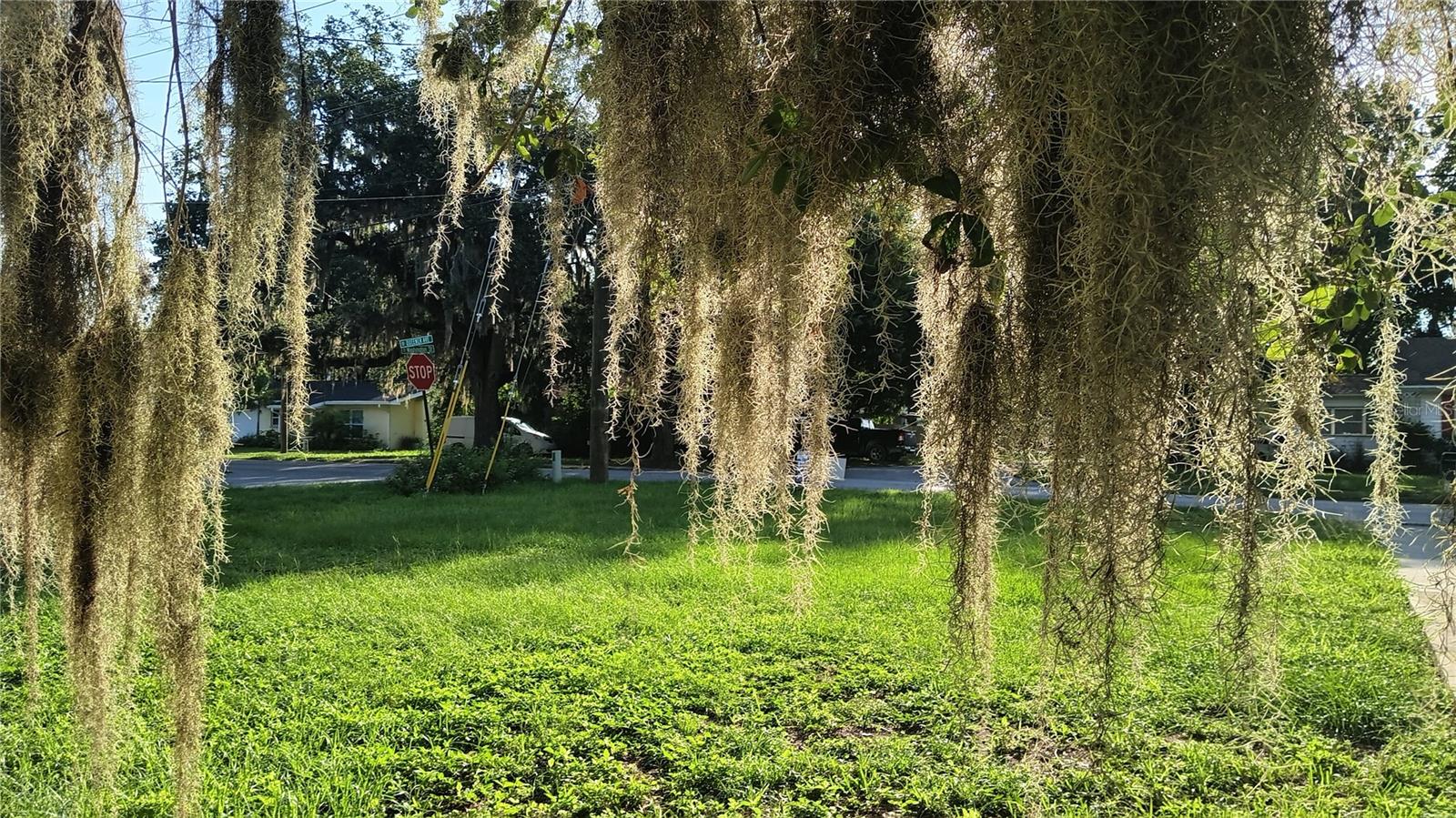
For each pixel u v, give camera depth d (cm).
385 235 1827
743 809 286
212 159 207
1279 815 275
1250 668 179
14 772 292
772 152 163
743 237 188
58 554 224
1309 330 164
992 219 166
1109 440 142
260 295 265
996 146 154
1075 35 123
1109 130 131
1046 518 157
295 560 691
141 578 204
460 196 261
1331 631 462
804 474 244
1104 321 139
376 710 359
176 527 197
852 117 162
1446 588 176
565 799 289
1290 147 130
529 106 221
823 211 177
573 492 1205
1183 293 135
